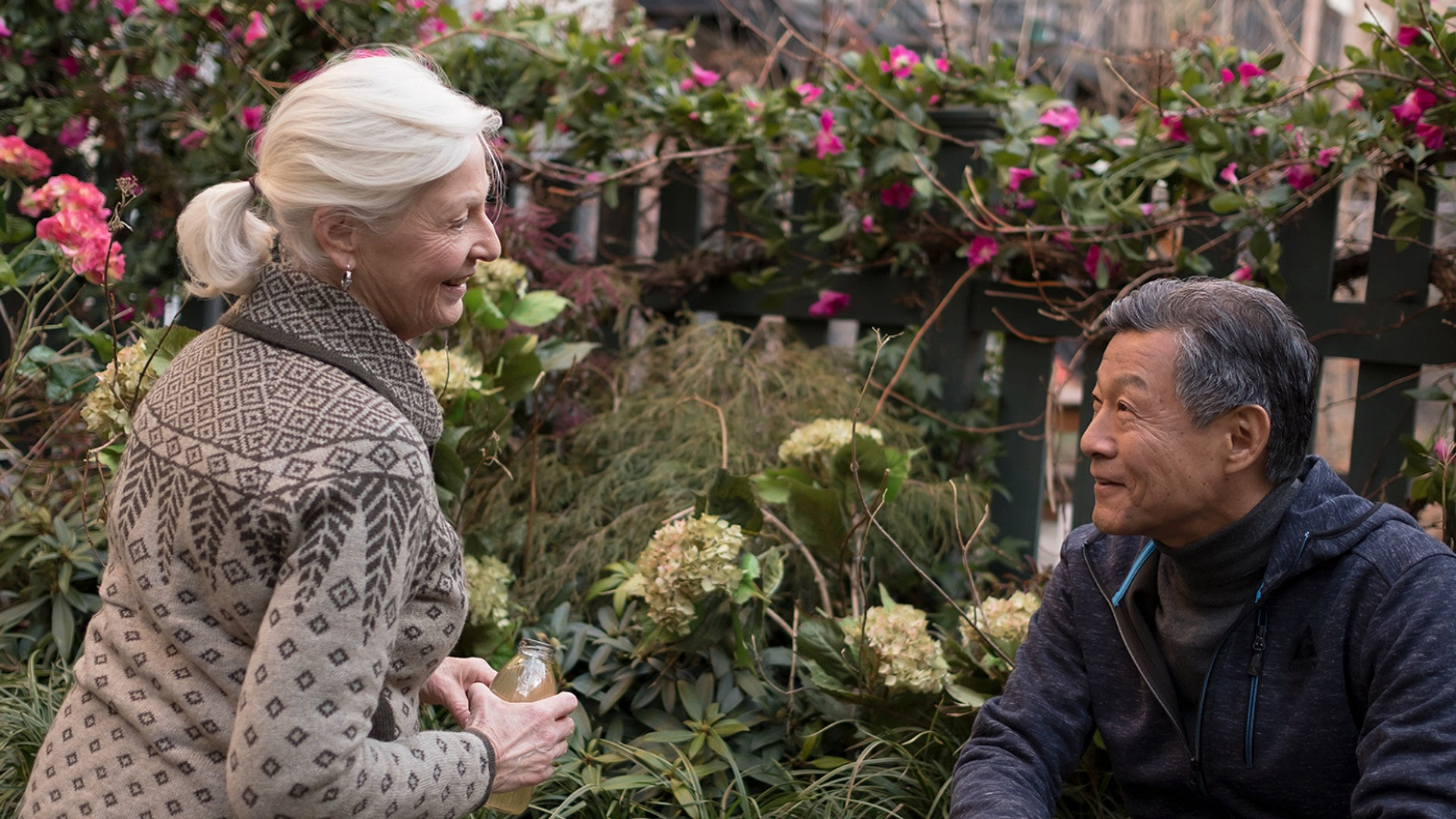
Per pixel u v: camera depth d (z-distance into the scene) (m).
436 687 1.56
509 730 1.39
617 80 3.33
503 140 3.46
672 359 3.24
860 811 2.01
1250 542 1.45
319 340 1.22
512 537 2.78
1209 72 2.95
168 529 1.16
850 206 3.32
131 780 1.18
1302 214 2.79
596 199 3.69
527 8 3.43
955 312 3.22
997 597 2.87
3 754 2.12
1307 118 2.70
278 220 1.24
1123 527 1.46
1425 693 1.33
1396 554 1.41
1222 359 1.39
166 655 1.18
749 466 2.87
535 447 2.68
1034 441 3.16
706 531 2.18
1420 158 2.52
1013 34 5.48
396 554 1.15
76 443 2.82
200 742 1.18
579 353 2.77
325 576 1.10
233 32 3.27
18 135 3.32
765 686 2.33
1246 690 1.49
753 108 3.25
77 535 2.60
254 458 1.13
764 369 3.15
